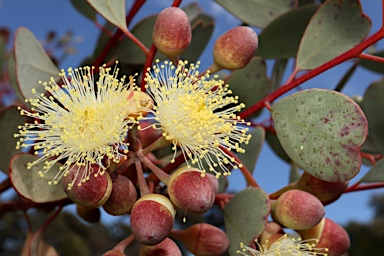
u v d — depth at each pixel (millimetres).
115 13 257
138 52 299
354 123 229
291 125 241
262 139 298
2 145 266
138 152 229
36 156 243
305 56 273
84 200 220
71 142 226
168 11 245
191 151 235
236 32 249
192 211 217
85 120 227
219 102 234
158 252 226
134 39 252
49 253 298
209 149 234
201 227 249
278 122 244
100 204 222
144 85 244
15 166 239
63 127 229
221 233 248
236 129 233
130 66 301
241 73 298
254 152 297
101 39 317
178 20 243
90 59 328
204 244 246
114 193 226
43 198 241
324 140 233
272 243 242
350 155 229
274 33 306
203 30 296
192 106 231
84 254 696
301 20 303
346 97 231
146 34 301
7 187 270
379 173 261
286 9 322
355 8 272
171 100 232
